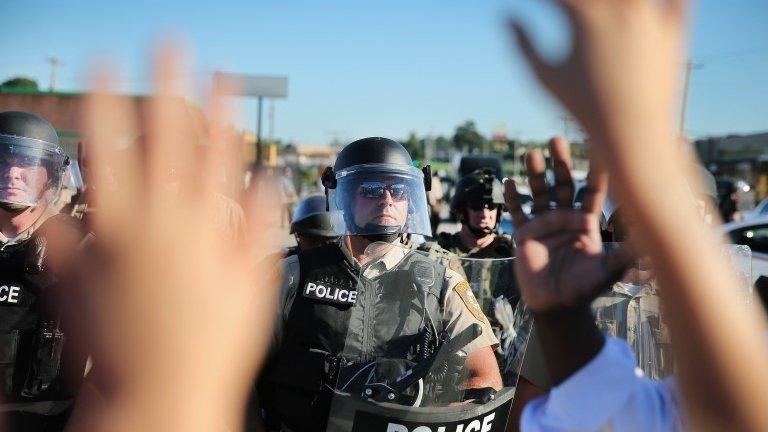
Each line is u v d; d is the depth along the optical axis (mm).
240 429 1691
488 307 1898
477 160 9500
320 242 3447
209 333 864
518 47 433
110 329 855
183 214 789
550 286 757
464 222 4004
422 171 2547
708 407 528
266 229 889
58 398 2076
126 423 867
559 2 429
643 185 473
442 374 1829
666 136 461
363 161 2275
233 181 819
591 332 800
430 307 1890
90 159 712
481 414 1786
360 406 1796
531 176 809
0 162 2162
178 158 717
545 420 896
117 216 781
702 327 508
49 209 2266
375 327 1874
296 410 2027
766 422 515
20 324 2016
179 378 871
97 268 826
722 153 30812
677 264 499
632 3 426
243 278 875
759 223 6051
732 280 582
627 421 821
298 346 2051
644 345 1685
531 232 786
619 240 1218
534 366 1896
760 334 528
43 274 1985
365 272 1994
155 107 645
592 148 476
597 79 426
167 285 831
